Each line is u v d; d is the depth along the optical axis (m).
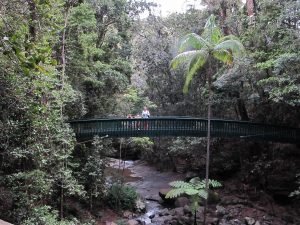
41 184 10.26
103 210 18.27
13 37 3.47
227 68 21.16
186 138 24.88
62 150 12.20
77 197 16.41
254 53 18.88
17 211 9.55
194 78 26.28
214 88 22.53
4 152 9.66
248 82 20.86
